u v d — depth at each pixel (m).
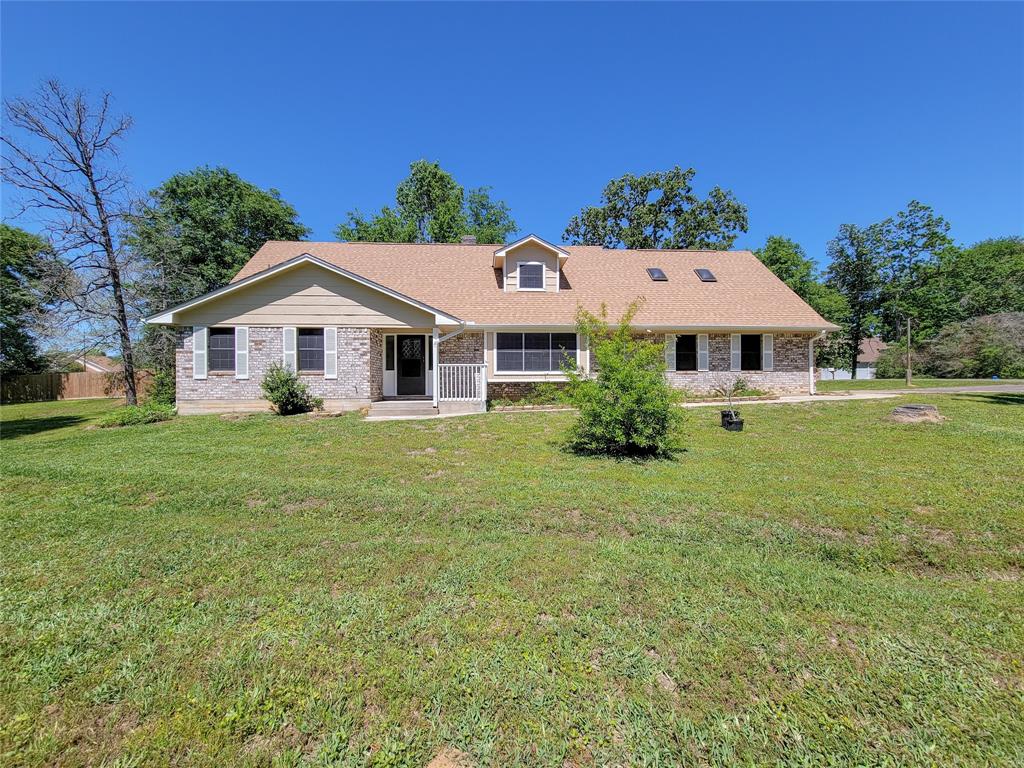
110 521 4.77
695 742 2.06
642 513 5.04
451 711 2.22
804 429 9.69
